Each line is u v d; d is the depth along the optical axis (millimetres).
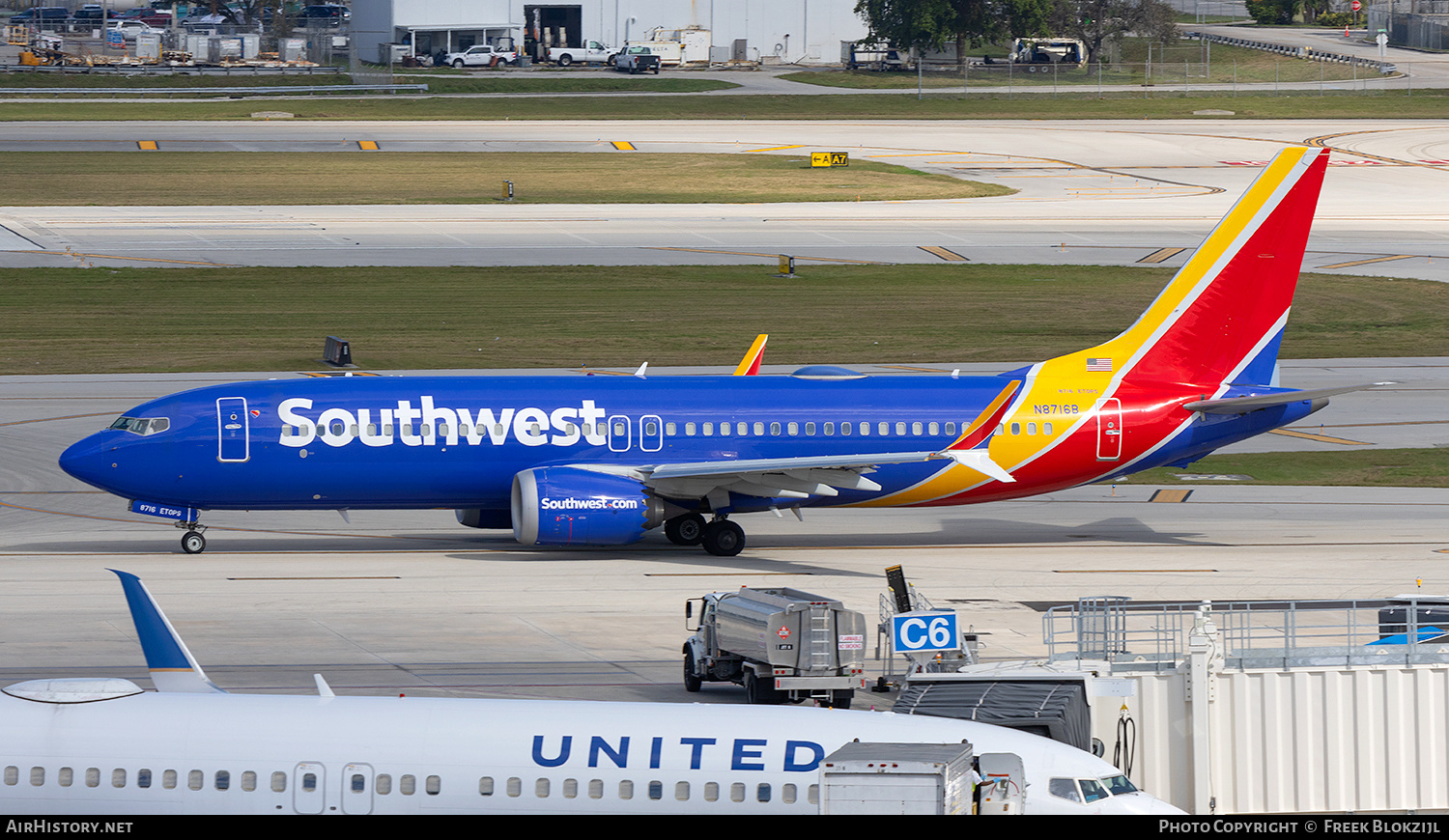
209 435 184000
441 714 81812
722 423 194375
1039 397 198750
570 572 182750
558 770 79125
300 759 79750
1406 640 125188
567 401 193125
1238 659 112188
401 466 188375
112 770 79750
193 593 165875
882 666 144625
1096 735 110312
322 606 161000
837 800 74750
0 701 82125
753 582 177000
